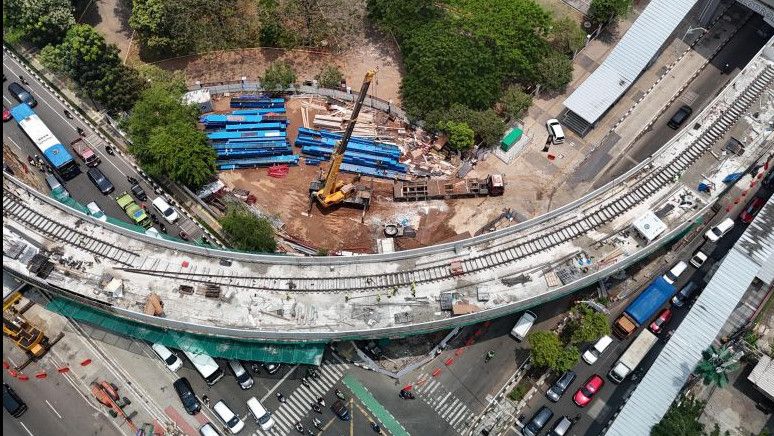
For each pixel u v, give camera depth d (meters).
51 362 104.56
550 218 109.06
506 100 129.38
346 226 119.19
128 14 147.00
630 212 109.75
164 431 99.88
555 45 141.50
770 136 118.38
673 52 139.50
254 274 104.12
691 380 102.19
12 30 134.75
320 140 127.81
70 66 125.56
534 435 99.94
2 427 96.50
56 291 103.00
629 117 131.75
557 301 111.62
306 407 102.44
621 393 103.75
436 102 127.00
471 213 120.81
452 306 100.12
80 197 121.31
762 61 127.56
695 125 119.38
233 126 128.75
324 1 141.12
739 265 104.44
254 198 121.94
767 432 97.44
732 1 145.25
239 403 102.50
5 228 107.56
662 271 114.38
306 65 141.25
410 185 122.06
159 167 117.19
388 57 142.38
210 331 99.31
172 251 106.31
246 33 143.62
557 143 128.50
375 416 101.88
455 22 132.88
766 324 107.81
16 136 127.50
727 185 112.44
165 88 125.19
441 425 101.50
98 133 129.25
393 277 103.88
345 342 107.12
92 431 99.69
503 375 105.56
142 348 106.44
